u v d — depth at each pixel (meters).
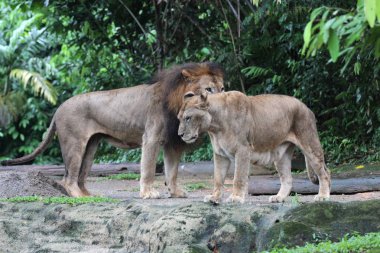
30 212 12.24
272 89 22.03
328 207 9.42
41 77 30.33
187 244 9.92
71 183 14.55
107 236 11.22
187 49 23.73
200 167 19.75
